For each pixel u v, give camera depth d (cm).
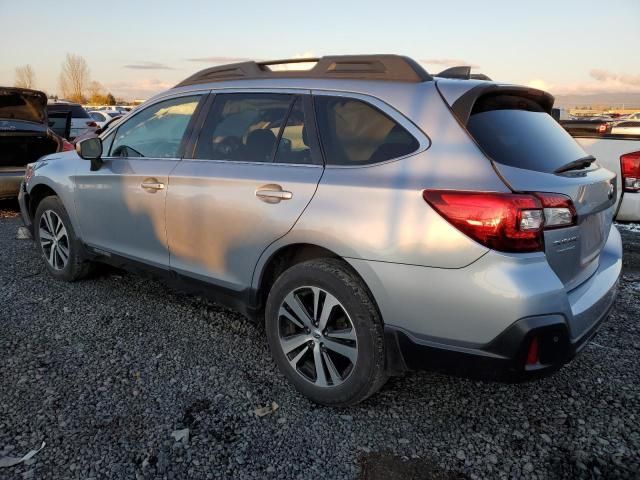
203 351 339
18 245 589
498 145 240
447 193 227
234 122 324
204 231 321
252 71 329
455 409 279
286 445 248
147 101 390
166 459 236
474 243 220
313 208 265
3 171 745
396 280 238
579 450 247
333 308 265
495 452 246
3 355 326
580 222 245
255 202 290
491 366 225
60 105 1428
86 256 431
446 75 296
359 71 283
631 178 550
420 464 237
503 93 272
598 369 321
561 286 222
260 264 295
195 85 358
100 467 230
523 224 215
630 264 521
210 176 316
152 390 291
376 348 253
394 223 238
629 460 240
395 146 253
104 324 377
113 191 383
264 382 303
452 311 227
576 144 296
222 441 250
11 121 766
